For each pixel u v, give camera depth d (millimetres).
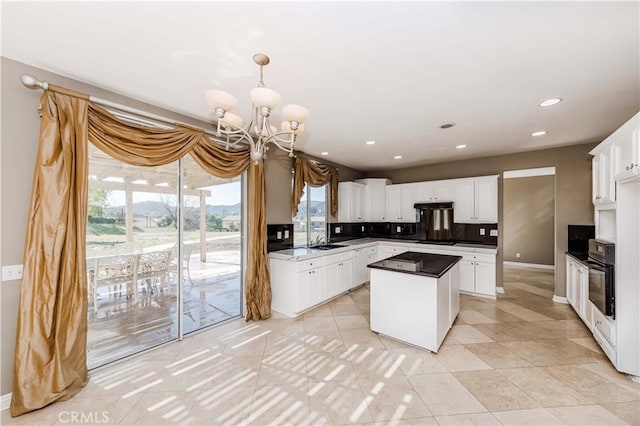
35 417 1811
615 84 2195
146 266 2846
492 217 4602
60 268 1995
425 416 1810
